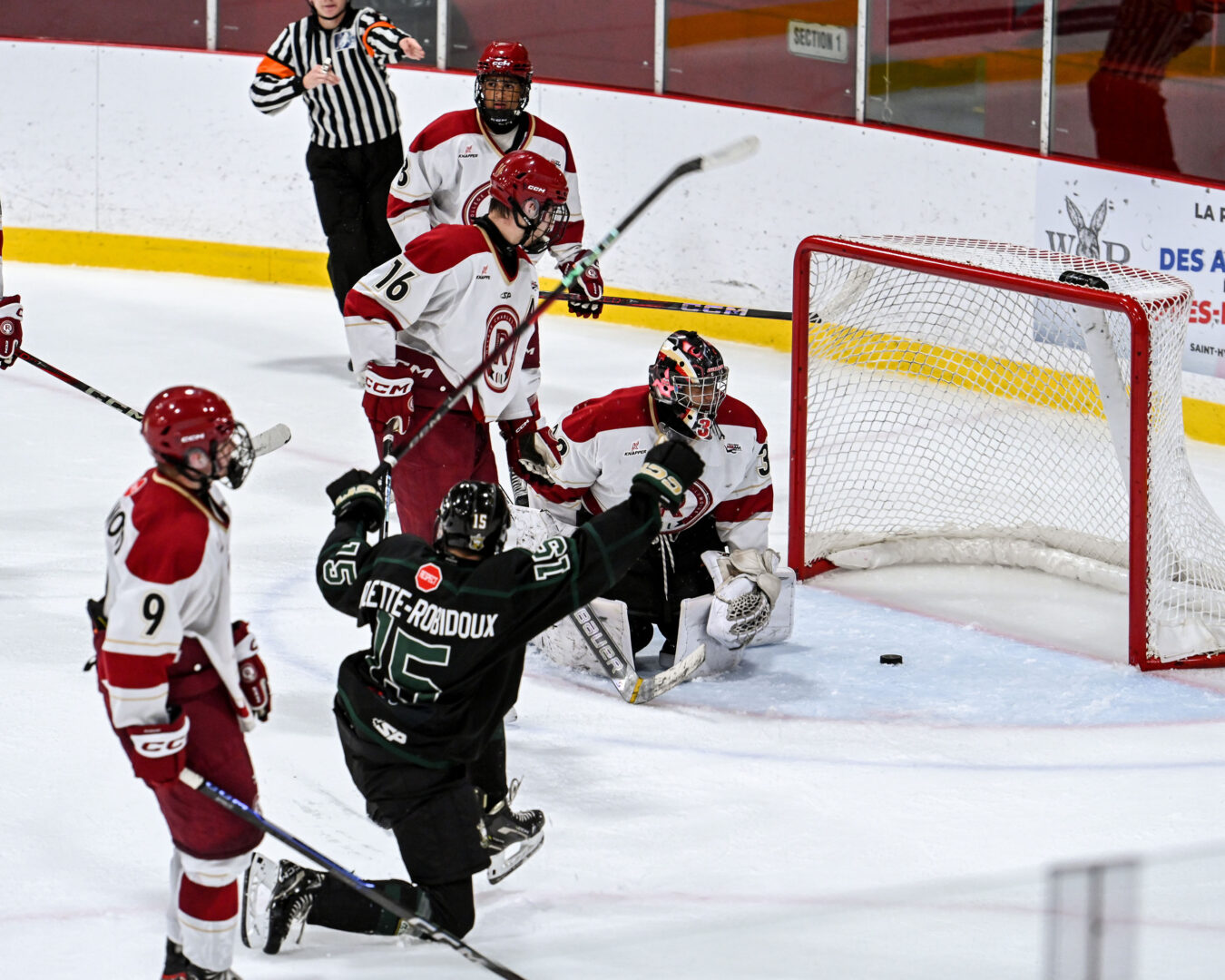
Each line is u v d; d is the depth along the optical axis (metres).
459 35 29.23
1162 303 14.41
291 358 25.73
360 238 24.34
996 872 10.36
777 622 14.71
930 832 11.01
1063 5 23.56
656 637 15.20
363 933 9.27
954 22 24.59
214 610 8.23
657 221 27.84
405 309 13.10
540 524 13.66
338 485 9.83
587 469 13.50
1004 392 20.27
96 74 30.66
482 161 18.70
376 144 23.91
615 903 9.94
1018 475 18.97
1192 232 22.48
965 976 7.94
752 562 13.74
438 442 13.71
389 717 8.98
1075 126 23.89
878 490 19.02
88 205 31.25
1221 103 22.25
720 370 12.84
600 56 28.09
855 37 25.59
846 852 10.68
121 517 8.01
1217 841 10.83
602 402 13.55
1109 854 10.63
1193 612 14.87
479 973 8.91
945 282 20.42
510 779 11.71
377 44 23.20
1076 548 17.38
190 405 7.83
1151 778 12.01
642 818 11.20
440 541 9.06
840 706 13.39
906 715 13.22
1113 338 16.39
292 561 16.66
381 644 9.02
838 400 19.66
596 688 13.70
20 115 31.03
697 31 27.06
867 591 16.83
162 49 30.31
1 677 13.22
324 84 23.02
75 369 24.33
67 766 11.64
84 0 31.12
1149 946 8.09
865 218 25.94
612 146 27.92
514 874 10.35
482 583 8.84
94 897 9.84
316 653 14.16
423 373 13.64
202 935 8.47
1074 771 12.11
